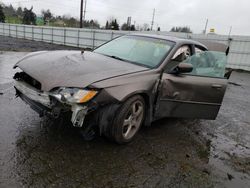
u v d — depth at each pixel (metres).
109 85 2.75
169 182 2.55
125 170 2.64
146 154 3.02
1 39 25.73
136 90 2.95
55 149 2.82
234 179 2.81
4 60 9.06
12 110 3.75
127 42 4.22
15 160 2.53
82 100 2.61
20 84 3.08
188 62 3.77
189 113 3.77
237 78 12.27
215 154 3.33
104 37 23.83
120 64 3.37
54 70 2.89
